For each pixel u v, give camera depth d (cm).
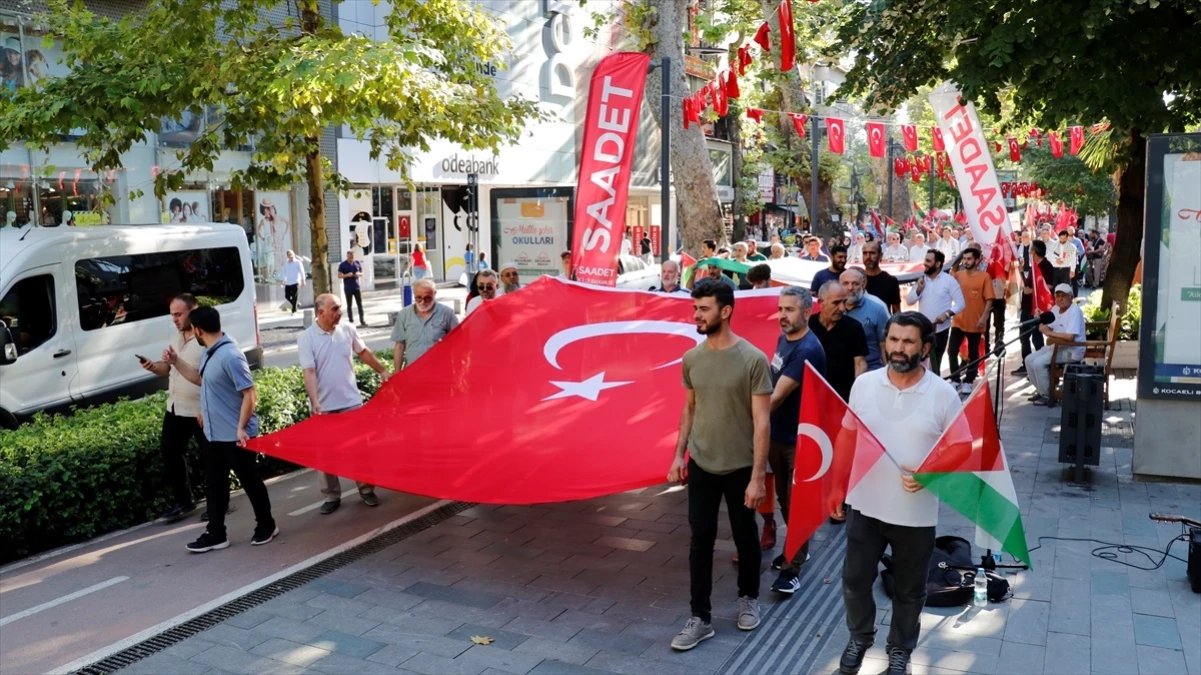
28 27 1939
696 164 1627
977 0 1138
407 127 1101
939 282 1188
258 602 640
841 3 1753
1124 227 1456
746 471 555
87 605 646
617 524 791
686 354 571
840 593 637
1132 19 1074
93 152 1338
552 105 3497
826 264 1422
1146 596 611
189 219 2397
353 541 762
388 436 741
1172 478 859
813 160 2539
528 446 699
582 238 1009
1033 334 1438
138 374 1177
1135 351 1412
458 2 1211
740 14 2286
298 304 2716
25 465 767
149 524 827
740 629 580
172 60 1023
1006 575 650
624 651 557
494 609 622
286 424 995
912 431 477
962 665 523
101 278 1134
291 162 1166
